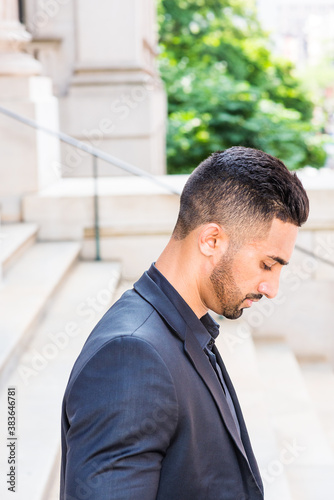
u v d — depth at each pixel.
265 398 4.57
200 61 16.17
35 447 2.92
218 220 1.31
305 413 4.52
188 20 17.12
